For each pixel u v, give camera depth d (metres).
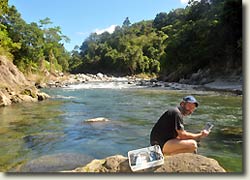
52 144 6.76
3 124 9.33
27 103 15.73
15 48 40.44
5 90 16.12
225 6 37.91
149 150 3.79
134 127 8.73
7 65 23.33
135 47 97.38
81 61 109.50
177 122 4.55
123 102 16.05
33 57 50.44
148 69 90.38
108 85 35.81
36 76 45.66
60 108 13.56
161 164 3.65
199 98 17.14
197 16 59.00
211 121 9.45
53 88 31.00
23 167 4.98
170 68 53.12
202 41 42.94
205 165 3.56
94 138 7.34
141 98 18.34
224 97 17.66
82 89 28.67
